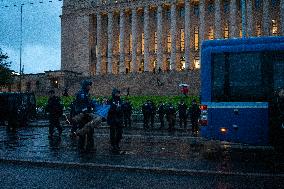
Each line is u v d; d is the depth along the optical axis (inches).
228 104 540.4
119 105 545.6
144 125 1117.1
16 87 3348.9
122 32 3469.5
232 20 2974.9
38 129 980.6
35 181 339.6
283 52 528.4
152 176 364.8
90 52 3708.2
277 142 515.5
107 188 312.3
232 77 542.0
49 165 418.3
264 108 525.7
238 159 473.1
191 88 2402.8
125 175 369.4
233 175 361.7
